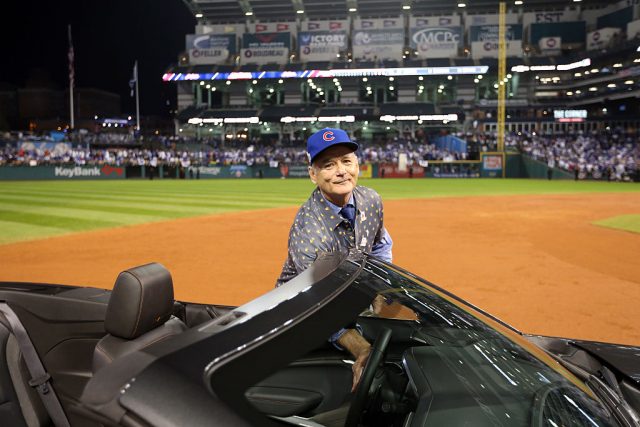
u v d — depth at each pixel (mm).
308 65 73250
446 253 8852
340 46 74438
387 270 1749
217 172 48812
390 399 1366
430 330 1535
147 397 933
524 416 1296
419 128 71062
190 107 75375
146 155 49906
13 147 47219
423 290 1731
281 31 75938
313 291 1404
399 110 69062
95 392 963
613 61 65062
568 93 72250
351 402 1313
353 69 70250
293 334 1207
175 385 955
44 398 2334
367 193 2371
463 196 23359
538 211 16312
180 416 919
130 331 1704
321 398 1232
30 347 2383
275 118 68875
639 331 4781
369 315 1453
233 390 1007
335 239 2133
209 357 1034
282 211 15930
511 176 50406
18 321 2426
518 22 74812
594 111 71000
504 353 1564
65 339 2482
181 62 77188
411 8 75125
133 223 12789
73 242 9906
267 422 1040
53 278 6977
